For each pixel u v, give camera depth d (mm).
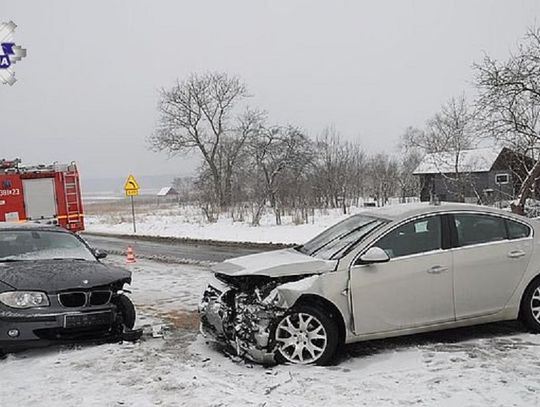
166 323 8461
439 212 6844
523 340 6703
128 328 7527
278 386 5410
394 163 54875
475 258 6738
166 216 43906
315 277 6273
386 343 6820
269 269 6344
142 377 5742
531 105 18625
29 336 6641
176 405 4945
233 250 19625
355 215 7711
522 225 7102
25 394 5418
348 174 45594
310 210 35156
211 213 35906
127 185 31609
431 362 6004
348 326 6305
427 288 6551
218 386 5391
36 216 21375
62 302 6871
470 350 6363
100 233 33000
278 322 6098
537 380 5320
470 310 6723
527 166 19969
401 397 5027
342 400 4984
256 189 40719
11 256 8023
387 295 6422
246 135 54125
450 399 4941
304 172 42781
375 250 6355
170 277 13656
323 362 6129
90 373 5926
